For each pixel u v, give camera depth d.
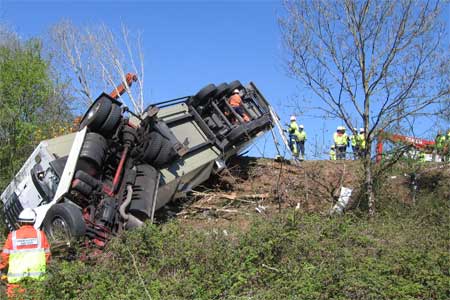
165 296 6.82
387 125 11.12
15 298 6.80
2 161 14.26
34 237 7.44
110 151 10.10
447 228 9.79
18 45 16.28
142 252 8.07
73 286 6.98
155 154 10.51
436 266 7.53
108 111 9.85
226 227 10.70
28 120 15.10
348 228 9.16
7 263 7.35
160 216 11.81
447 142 12.24
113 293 6.98
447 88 10.72
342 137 16.81
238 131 12.45
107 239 8.92
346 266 7.56
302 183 12.28
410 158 12.17
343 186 12.09
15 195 10.91
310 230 8.88
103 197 9.41
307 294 6.76
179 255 7.86
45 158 10.27
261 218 9.52
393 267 7.57
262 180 13.20
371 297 6.77
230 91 13.44
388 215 10.78
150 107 10.85
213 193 12.85
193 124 12.55
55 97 17.33
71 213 8.66
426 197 11.66
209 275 7.33
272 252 8.04
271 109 13.99
